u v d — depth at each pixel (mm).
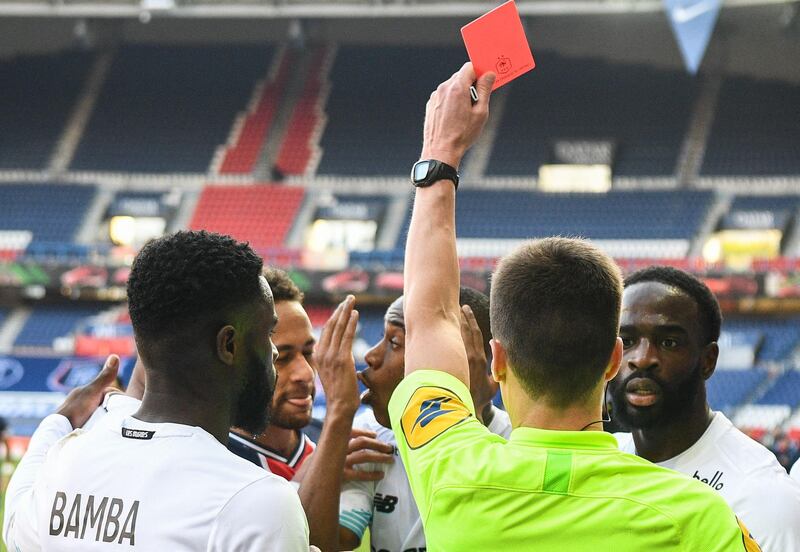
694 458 2383
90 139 26906
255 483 1817
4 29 28422
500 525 1666
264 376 2025
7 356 21953
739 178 23641
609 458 1681
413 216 1971
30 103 27969
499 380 1818
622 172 24672
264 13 23266
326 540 2277
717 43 25078
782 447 14680
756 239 22094
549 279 1707
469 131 1950
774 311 21500
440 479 1732
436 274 1907
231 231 24047
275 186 25250
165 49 29047
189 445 1881
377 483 2609
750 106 25328
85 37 27219
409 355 1891
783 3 21609
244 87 28016
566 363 1700
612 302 1723
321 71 28141
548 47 27219
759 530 2182
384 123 26672
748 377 19391
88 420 2561
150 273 1940
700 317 2367
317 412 16438
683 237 22344
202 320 1927
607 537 1609
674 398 2348
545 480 1662
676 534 1580
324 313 22656
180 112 27516
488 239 23219
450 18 27062
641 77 26672
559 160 25109
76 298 23906
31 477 2248
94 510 1867
